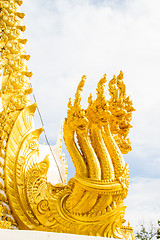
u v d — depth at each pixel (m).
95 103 4.10
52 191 3.84
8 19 4.97
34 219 3.67
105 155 3.89
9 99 4.31
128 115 4.32
